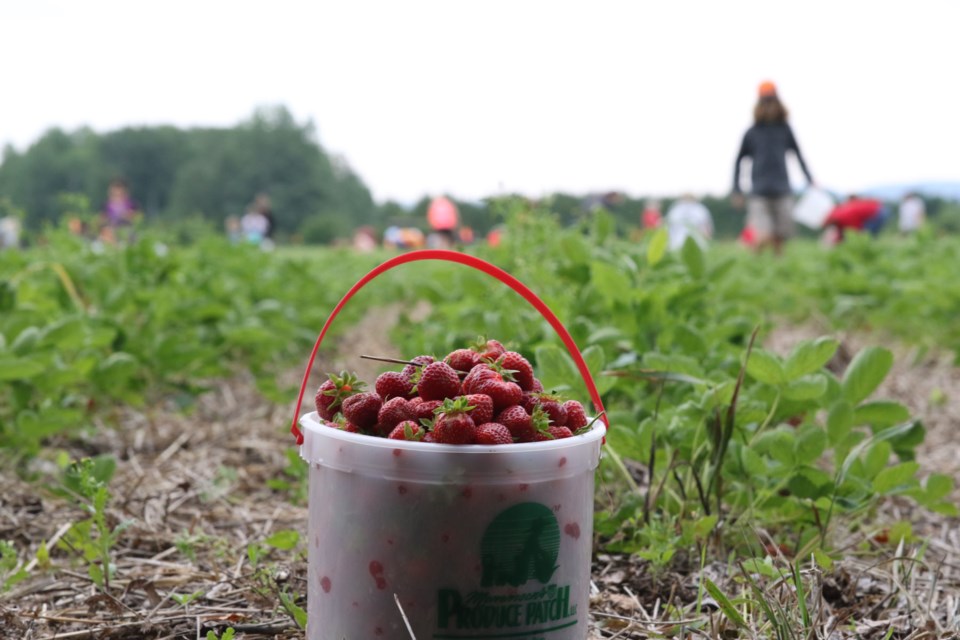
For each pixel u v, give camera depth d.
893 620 1.23
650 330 1.81
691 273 2.05
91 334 2.08
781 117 5.72
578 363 1.09
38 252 3.42
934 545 1.52
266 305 2.74
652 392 1.77
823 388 1.40
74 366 1.97
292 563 1.33
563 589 0.96
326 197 48.94
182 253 3.53
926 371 3.02
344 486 0.95
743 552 1.39
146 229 3.42
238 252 4.10
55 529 1.51
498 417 0.97
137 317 2.75
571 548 0.97
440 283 3.00
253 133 48.50
